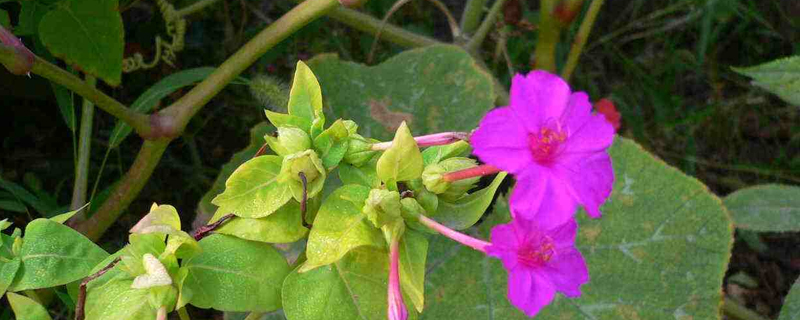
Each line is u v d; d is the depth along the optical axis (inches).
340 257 5.3
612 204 9.2
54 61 10.1
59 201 12.1
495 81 11.9
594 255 9.1
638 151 9.4
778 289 14.2
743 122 15.9
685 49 16.5
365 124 10.1
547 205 4.9
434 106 10.1
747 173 15.3
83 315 5.8
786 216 11.0
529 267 5.2
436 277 9.0
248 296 5.7
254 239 5.7
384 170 5.4
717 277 8.9
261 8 14.5
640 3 16.1
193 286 5.7
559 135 5.1
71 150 12.6
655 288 8.9
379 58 14.5
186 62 13.6
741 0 16.5
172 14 10.6
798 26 16.4
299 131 5.6
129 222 12.3
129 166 12.6
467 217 5.7
